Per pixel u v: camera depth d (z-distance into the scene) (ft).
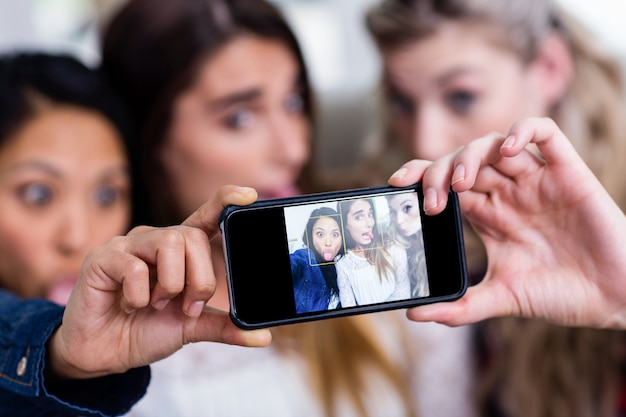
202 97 3.36
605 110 4.04
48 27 6.38
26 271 2.88
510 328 3.57
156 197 3.39
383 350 3.47
